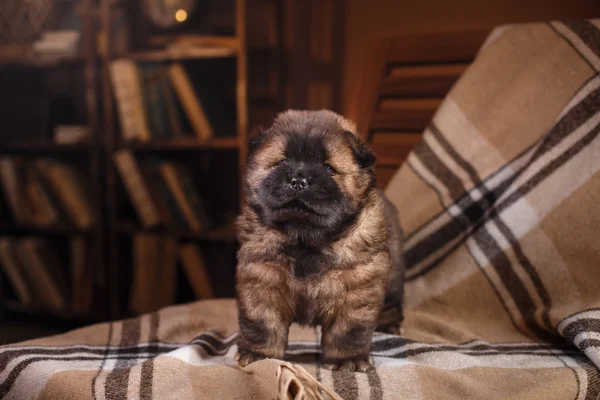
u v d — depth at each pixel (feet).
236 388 2.42
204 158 6.24
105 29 5.50
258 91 5.47
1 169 6.19
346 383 2.45
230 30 5.83
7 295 6.57
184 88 5.35
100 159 5.80
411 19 5.34
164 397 2.38
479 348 3.11
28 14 6.11
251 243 2.64
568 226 3.28
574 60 3.68
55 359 2.80
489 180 3.69
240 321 2.69
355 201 2.59
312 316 2.68
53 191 6.07
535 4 4.91
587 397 2.56
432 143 3.92
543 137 3.57
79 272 6.12
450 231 3.72
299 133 2.57
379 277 2.63
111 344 3.15
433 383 2.54
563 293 3.25
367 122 4.35
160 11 5.74
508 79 3.86
